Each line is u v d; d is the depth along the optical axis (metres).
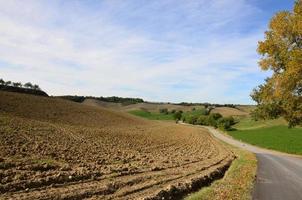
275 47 36.69
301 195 13.53
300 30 33.81
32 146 23.25
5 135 26.88
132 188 13.44
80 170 16.02
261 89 39.59
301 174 20.20
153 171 18.06
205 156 30.09
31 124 39.22
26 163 16.50
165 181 15.35
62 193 11.61
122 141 37.78
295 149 52.06
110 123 70.56
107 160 21.03
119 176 15.70
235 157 33.53
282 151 51.53
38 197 10.85
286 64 35.47
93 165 18.31
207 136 73.94
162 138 51.03
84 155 22.27
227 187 14.96
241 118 146.00
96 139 35.56
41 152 20.94
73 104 90.62
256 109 40.97
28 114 55.22
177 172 18.25
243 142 68.44
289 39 36.03
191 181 15.70
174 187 13.84
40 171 15.06
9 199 10.32
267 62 37.72
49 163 17.19
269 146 57.06
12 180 12.65
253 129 103.88
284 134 81.12
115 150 27.84
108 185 13.34
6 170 14.31
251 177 18.03
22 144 23.67
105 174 15.74
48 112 63.75
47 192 11.58
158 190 13.31
